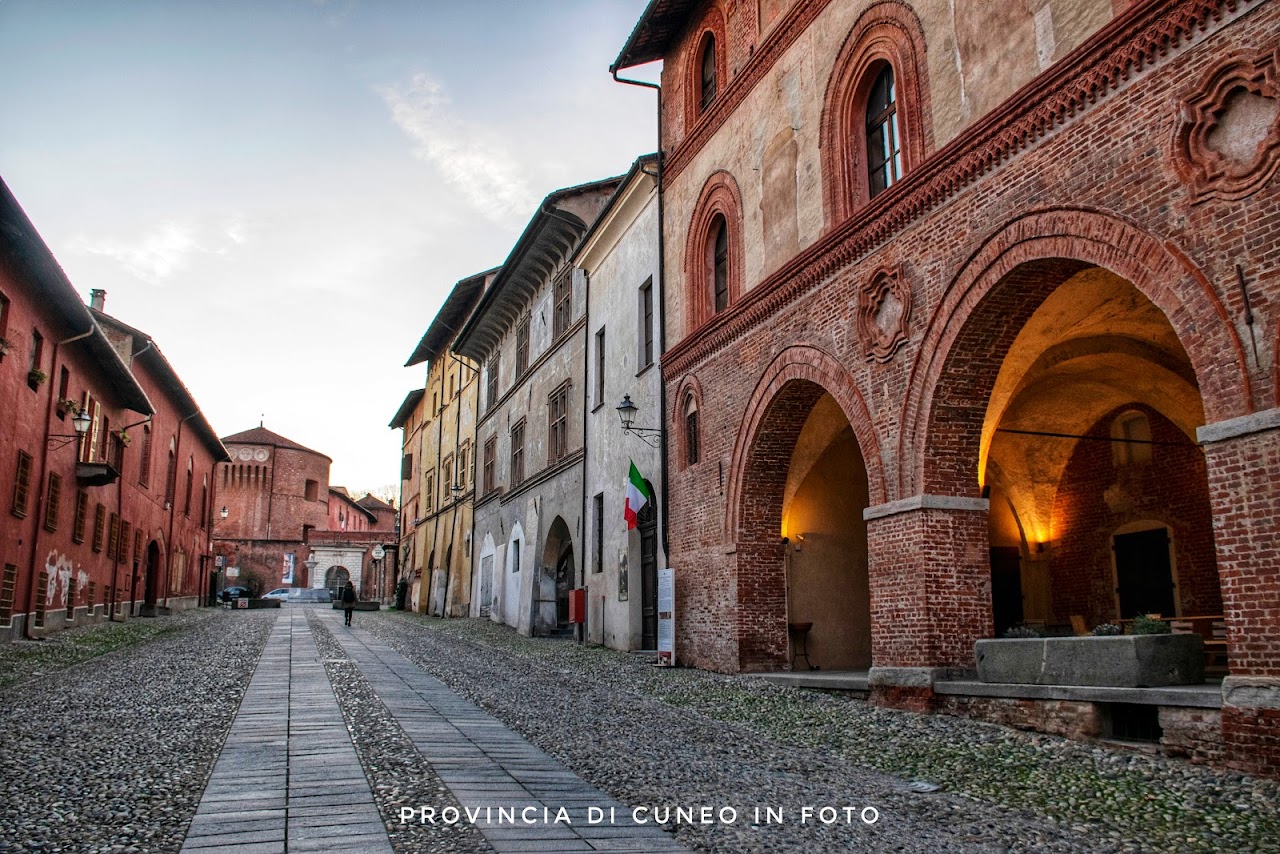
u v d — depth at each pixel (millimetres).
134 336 31375
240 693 12805
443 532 47219
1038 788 7812
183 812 6285
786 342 15688
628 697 13836
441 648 22953
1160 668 9070
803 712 12133
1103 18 9828
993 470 19109
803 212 15625
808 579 17688
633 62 22562
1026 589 18906
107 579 29312
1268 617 7586
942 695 11531
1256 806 6840
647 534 22172
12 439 19969
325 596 69125
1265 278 7816
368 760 8141
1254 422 7762
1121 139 9398
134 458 32719
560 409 29625
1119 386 16234
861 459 18734
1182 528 16047
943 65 12359
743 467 16953
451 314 45875
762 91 17281
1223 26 8391
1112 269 9406
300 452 82562
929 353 12133
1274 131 7859
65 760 8086
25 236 18281
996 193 11125
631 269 23562
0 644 19391
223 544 78125
